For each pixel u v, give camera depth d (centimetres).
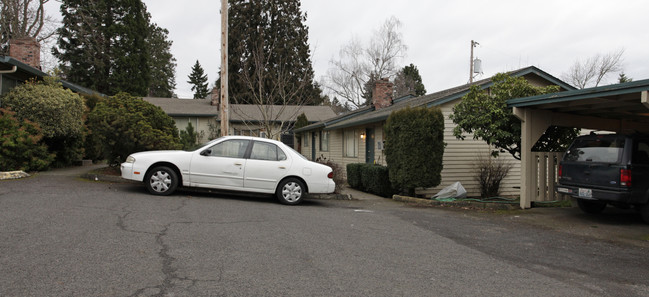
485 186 1328
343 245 552
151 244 496
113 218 623
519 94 1024
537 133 975
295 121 2886
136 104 1173
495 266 487
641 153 779
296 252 504
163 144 1136
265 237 569
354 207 967
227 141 940
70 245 472
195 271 411
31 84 1267
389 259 495
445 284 412
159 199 837
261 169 920
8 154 1088
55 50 3309
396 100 2048
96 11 3262
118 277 381
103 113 1095
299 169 940
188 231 574
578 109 954
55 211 650
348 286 393
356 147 1772
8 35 2503
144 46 3541
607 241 647
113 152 1161
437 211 940
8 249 446
